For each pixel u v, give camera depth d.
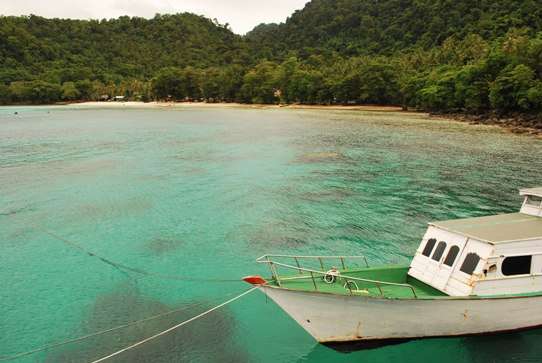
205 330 19.11
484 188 41.12
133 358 17.22
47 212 35.62
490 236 17.61
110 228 32.09
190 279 24.14
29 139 79.06
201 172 50.25
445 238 18.81
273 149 66.00
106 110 175.62
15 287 23.23
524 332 17.92
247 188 42.88
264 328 19.30
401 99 152.50
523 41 111.44
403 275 19.77
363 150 63.53
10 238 30.12
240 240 29.70
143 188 43.12
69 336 18.73
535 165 50.78
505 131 82.44
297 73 181.75
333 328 16.88
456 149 62.59
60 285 23.47
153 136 83.69
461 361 16.47
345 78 161.62
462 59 144.38
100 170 51.38
